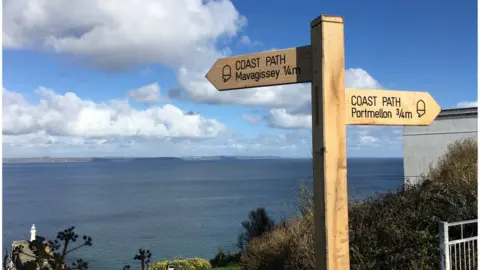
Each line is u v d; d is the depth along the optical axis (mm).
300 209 10367
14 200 67562
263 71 3166
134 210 51719
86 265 2670
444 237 5246
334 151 2906
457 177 9297
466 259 5879
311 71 3004
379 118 3152
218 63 3369
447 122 14406
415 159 15188
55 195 77438
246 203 55781
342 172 2920
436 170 12945
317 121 2957
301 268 7922
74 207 56375
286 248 9383
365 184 65438
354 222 7668
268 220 17109
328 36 2918
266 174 160250
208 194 75312
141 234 32875
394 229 6980
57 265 2477
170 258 21719
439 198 7840
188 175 170375
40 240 2496
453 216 6984
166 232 33562
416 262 6516
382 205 8156
